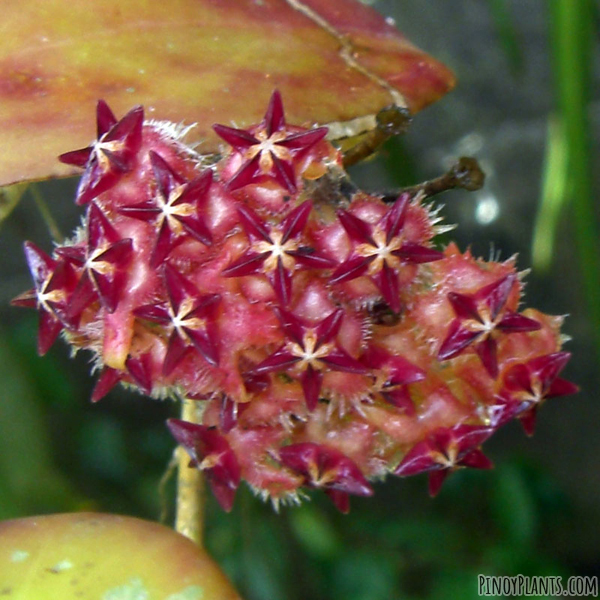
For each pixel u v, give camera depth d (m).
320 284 0.12
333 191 0.12
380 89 0.14
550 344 0.13
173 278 0.12
